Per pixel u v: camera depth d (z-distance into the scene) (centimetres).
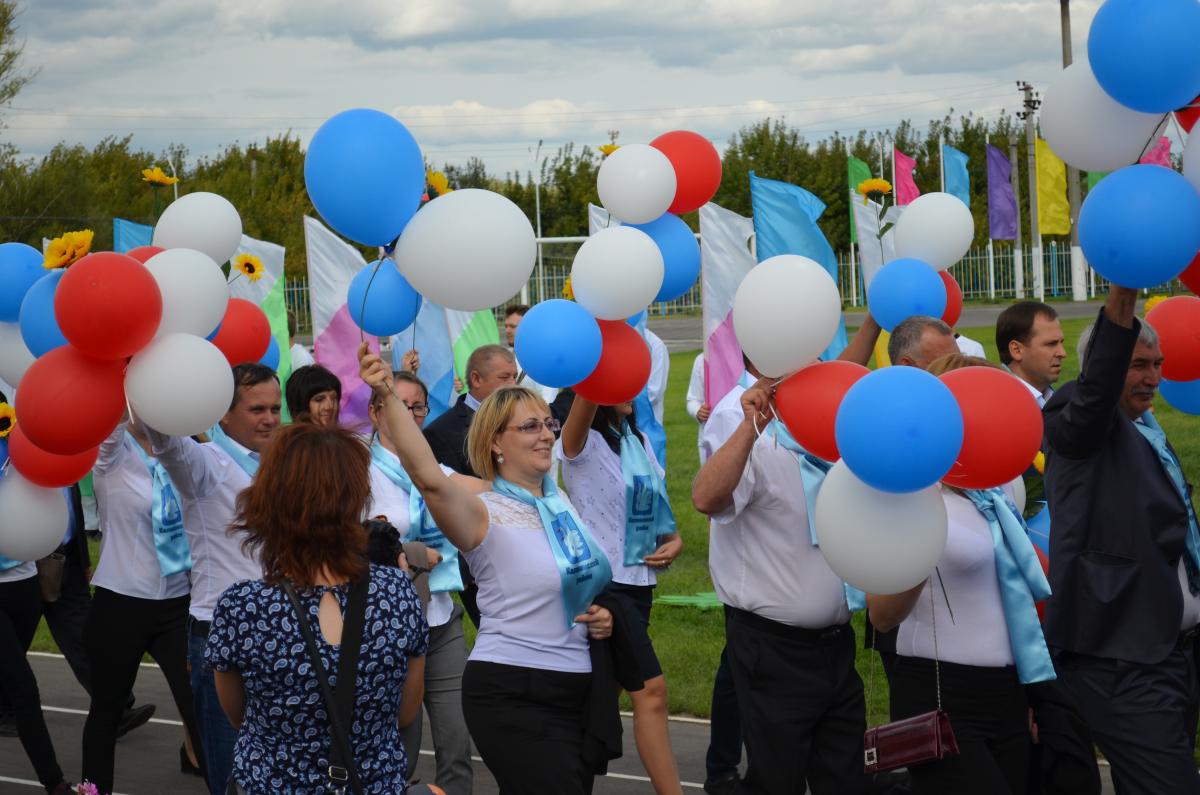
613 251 507
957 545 455
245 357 592
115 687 587
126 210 3797
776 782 493
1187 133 397
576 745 452
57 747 740
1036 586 460
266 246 1034
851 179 1388
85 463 513
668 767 465
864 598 489
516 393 471
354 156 414
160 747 732
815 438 429
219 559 528
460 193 430
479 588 460
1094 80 404
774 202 941
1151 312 520
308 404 561
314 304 1001
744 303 438
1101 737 468
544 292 2662
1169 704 461
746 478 488
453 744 568
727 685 614
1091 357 451
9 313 550
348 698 338
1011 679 461
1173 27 365
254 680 338
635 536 617
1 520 517
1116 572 464
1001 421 372
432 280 425
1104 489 469
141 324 438
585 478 612
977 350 779
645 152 588
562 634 453
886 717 717
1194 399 550
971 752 457
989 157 2822
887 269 681
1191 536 478
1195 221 382
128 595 582
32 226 3469
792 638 496
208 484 525
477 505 451
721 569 512
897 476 357
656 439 810
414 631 353
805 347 433
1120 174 390
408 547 532
